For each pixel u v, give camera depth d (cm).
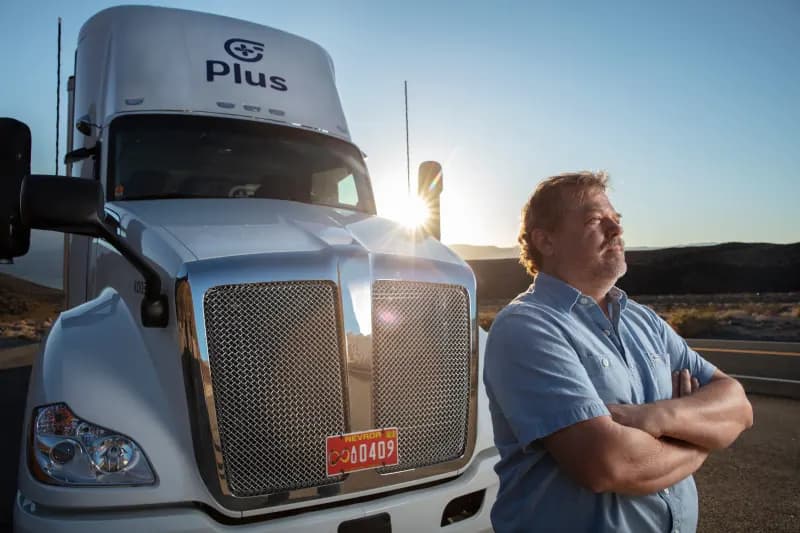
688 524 195
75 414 272
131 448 270
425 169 562
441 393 318
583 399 177
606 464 171
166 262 301
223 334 276
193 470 272
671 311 2817
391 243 344
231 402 275
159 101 492
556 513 185
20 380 984
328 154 529
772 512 425
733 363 1103
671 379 216
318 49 604
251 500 274
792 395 814
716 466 526
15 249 316
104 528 256
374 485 295
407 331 310
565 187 209
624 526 181
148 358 300
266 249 299
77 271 488
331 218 388
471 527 318
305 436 285
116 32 518
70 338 310
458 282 327
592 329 200
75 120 551
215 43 538
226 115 504
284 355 283
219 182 470
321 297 289
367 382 294
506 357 193
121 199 444
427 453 312
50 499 260
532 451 189
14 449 589
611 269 204
